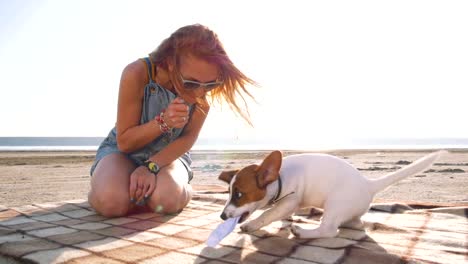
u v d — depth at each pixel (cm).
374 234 117
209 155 1020
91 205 142
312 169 117
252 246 105
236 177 111
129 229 121
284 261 93
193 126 147
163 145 146
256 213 154
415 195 279
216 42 118
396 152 1262
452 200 255
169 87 136
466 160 737
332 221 112
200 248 103
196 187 227
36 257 94
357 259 94
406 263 92
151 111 135
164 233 116
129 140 133
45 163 742
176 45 116
